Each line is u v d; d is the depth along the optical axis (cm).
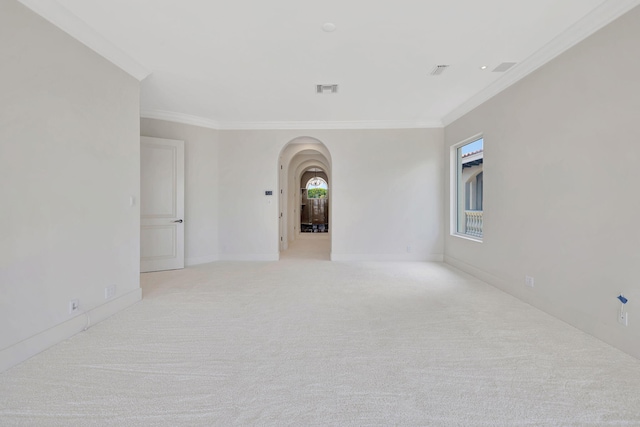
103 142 284
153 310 310
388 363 206
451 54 310
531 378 187
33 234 216
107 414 155
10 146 201
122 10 237
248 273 479
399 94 424
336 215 579
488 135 409
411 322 278
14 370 196
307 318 289
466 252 481
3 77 197
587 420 150
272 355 217
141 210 481
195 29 265
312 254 671
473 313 300
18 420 150
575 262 266
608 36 234
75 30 248
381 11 242
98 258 279
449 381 184
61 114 239
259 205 585
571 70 270
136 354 218
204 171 563
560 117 283
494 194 395
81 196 259
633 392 173
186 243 543
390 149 573
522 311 305
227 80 375
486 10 239
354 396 170
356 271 490
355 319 286
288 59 321
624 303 222
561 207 282
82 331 257
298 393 173
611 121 232
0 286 195
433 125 566
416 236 575
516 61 322
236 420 150
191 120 538
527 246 330
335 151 575
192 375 191
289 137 580
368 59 321
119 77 306
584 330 256
